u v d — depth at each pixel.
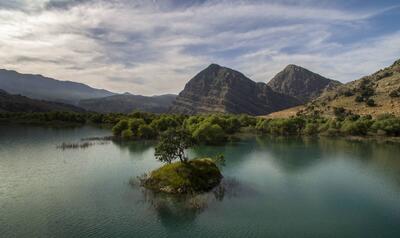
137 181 79.06
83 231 51.50
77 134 182.00
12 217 56.53
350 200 71.94
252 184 82.25
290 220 58.97
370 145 165.12
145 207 62.09
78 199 66.31
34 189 72.94
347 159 123.12
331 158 124.75
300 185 83.56
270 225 56.44
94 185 76.31
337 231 54.97
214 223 56.22
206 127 154.88
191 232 52.31
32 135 169.88
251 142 169.88
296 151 140.62
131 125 169.88
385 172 101.00
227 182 82.00
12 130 191.00
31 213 58.50
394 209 66.56
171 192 69.81
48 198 66.81
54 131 194.88
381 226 57.47
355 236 53.09
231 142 167.62
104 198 66.94
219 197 69.81
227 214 60.47
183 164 78.62
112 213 59.00
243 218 58.84
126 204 63.56
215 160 87.00
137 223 55.12
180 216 58.50
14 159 105.56
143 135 164.50
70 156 113.31
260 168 102.94
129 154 119.56
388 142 178.50
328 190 79.69
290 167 106.06
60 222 54.81
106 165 99.50
